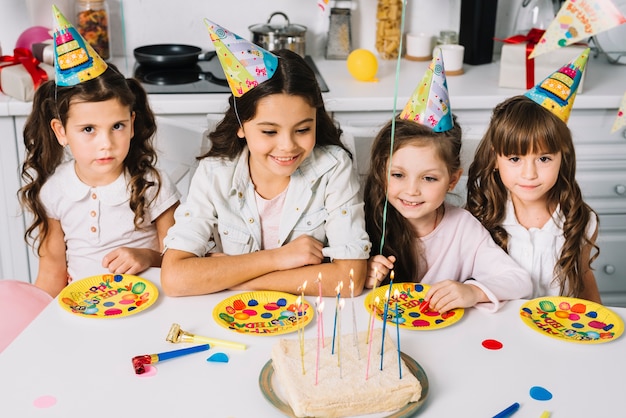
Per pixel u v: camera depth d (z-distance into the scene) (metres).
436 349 1.12
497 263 1.46
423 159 1.40
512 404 0.99
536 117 1.45
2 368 1.05
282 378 1.01
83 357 1.08
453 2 2.71
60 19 1.48
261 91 1.29
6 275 2.33
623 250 2.47
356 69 2.41
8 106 2.14
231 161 1.47
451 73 2.50
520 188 1.49
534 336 1.17
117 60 2.60
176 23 2.63
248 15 2.65
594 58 2.70
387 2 2.64
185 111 2.18
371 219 1.54
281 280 1.33
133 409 0.97
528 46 2.31
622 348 1.13
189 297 1.29
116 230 1.70
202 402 0.98
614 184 2.41
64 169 1.70
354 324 1.10
